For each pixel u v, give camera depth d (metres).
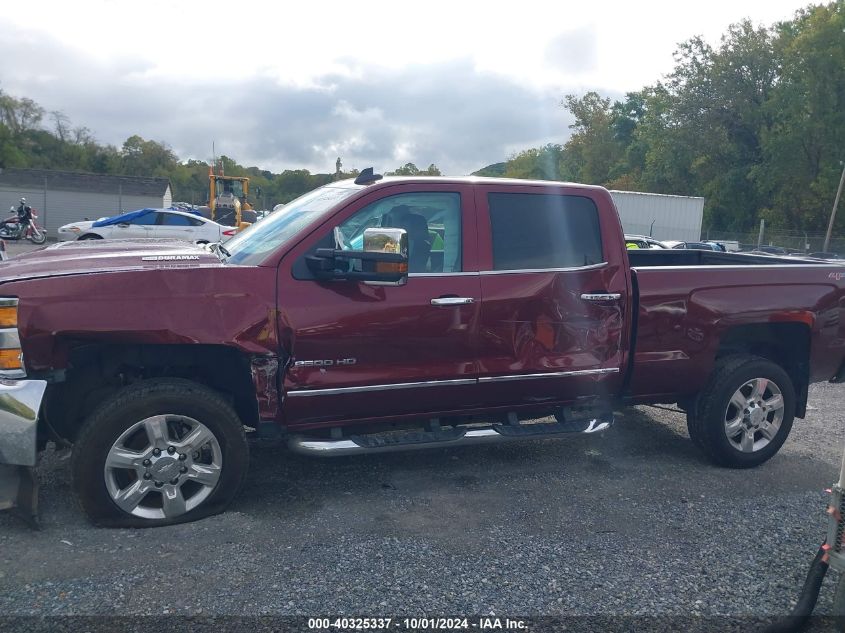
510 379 4.56
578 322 4.70
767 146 43.78
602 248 4.81
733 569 3.71
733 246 35.78
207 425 3.95
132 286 3.78
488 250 4.52
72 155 71.50
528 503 4.46
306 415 4.20
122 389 3.88
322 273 4.05
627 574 3.61
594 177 73.31
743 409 5.17
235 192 34.28
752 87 45.94
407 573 3.53
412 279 4.32
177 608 3.16
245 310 3.95
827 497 4.74
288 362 4.07
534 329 4.58
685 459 5.42
